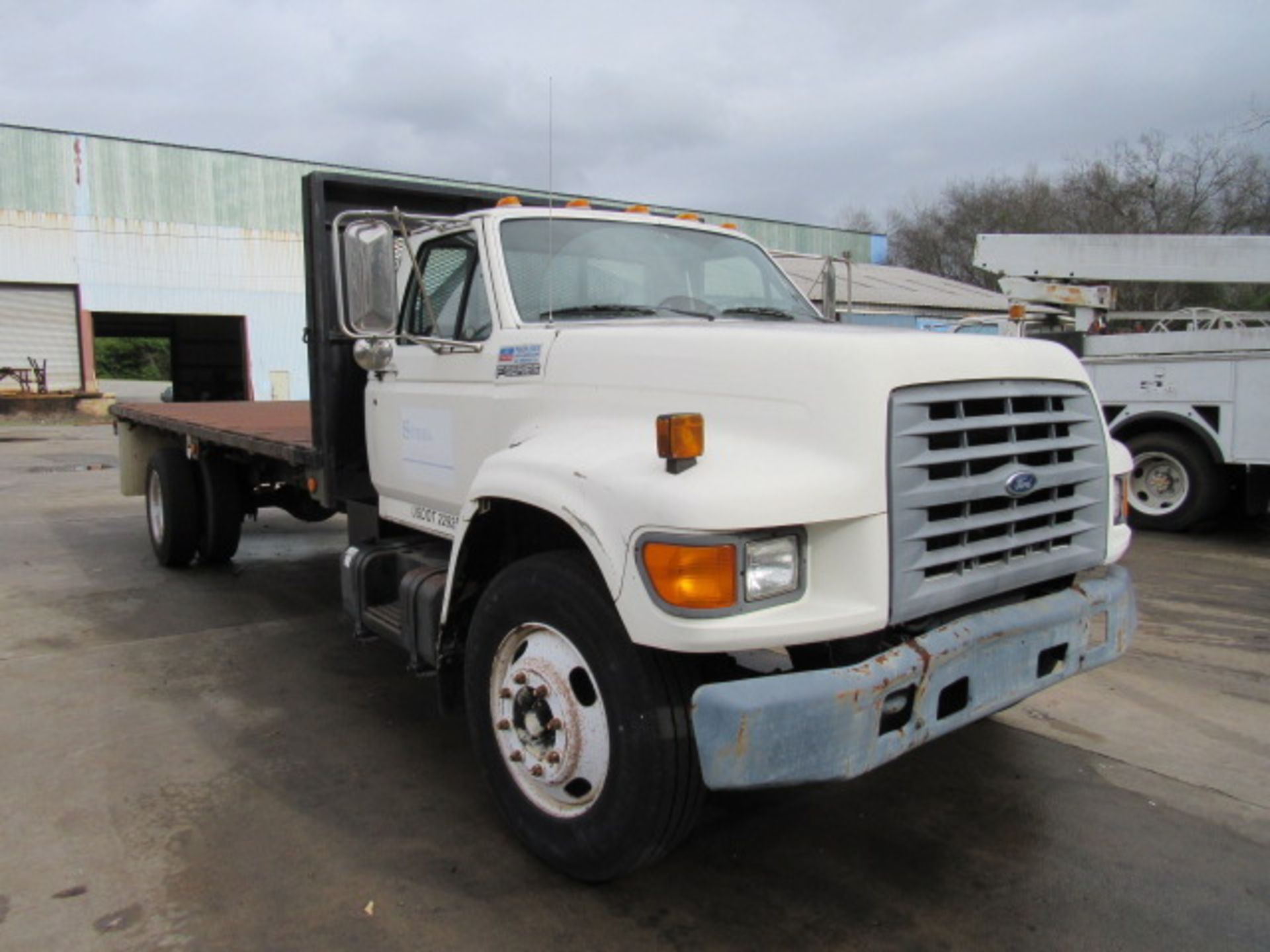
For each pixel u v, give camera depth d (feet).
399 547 13.96
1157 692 15.29
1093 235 32.30
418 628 12.22
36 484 42.91
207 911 9.34
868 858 10.38
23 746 13.23
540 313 12.21
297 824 11.08
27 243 90.68
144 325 122.01
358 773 12.45
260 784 12.11
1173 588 21.65
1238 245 30.58
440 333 13.21
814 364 8.79
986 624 9.27
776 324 11.91
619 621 8.88
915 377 8.78
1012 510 9.57
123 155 94.07
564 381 10.88
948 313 87.10
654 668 8.77
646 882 9.89
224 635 18.61
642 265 13.42
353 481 15.46
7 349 91.56
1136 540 27.20
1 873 10.01
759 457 8.71
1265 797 11.80
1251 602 20.44
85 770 12.48
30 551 27.09
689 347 9.73
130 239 95.09
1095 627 10.59
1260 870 10.13
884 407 8.52
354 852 10.45
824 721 8.00
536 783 10.07
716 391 9.39
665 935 9.00
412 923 9.16
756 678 8.14
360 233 11.80
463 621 11.46
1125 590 10.99
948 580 9.06
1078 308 32.99
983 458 9.27
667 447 8.38
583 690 9.60
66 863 10.19
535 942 8.89
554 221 12.98
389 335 12.39
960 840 10.75
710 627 7.97
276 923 9.16
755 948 8.82
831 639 8.52
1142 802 11.66
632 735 8.80
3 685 15.66
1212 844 10.67
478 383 12.12
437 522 13.25
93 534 29.86
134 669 16.53
